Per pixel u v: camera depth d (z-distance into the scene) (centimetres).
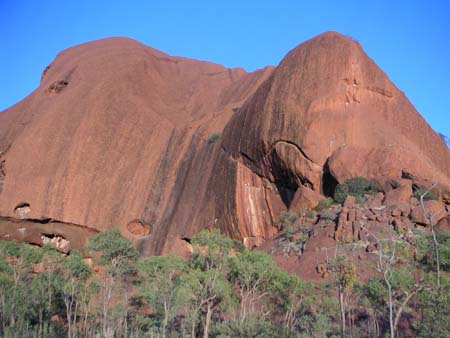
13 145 7119
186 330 3053
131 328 3375
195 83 8762
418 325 2086
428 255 2666
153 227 6400
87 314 3484
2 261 3866
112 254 3453
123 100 7362
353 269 2636
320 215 4281
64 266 3819
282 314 3216
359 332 2752
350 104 5119
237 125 5819
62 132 7025
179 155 6762
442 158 5384
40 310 3300
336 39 5434
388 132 4997
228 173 5547
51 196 6562
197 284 2859
